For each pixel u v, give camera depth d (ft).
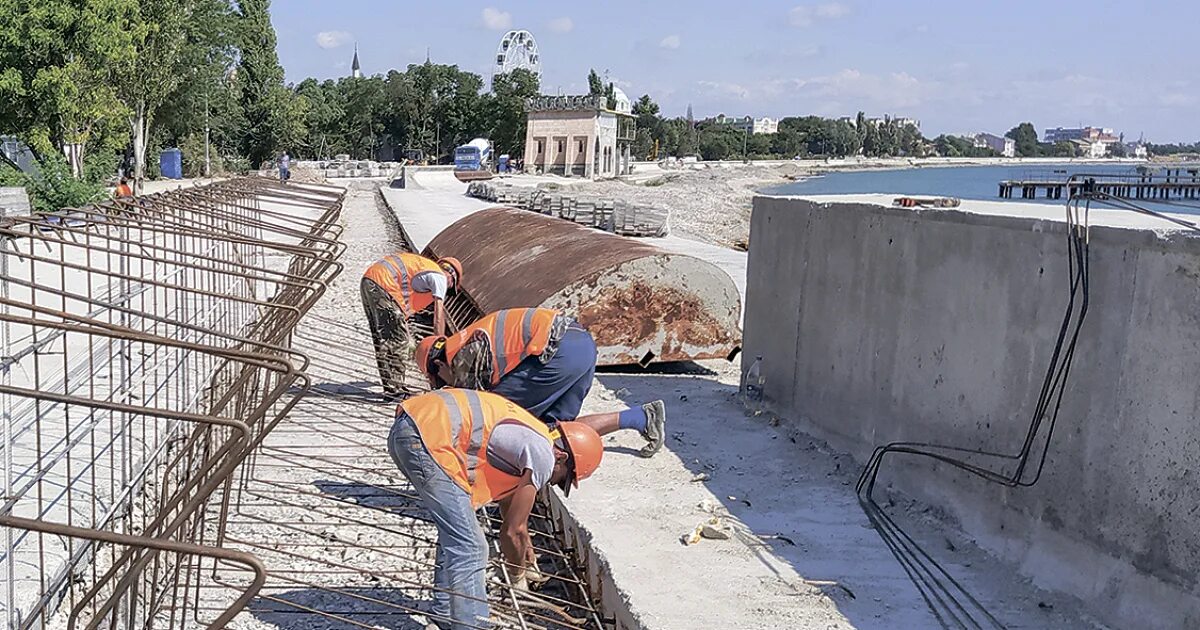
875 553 17.72
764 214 27.22
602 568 16.99
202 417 9.62
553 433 16.38
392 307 27.84
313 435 25.21
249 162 245.04
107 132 108.78
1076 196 16.07
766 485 21.25
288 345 18.57
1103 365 15.33
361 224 100.53
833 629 14.82
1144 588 14.35
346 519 19.47
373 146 335.47
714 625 14.83
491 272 37.24
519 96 320.70
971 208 20.11
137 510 18.60
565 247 35.35
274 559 18.15
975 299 18.45
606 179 256.32
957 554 17.70
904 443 20.57
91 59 100.94
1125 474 14.83
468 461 14.66
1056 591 15.79
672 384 30.45
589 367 20.53
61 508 16.93
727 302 31.86
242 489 21.13
